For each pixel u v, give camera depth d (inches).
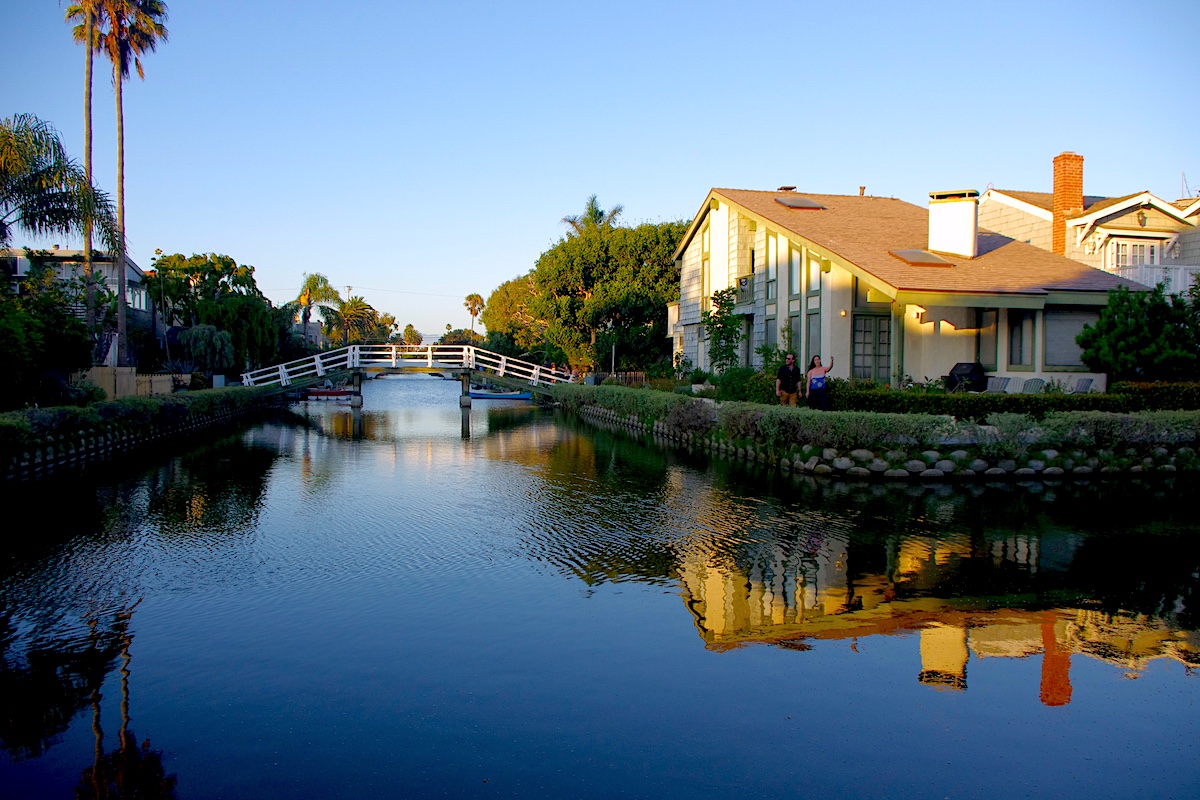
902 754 187.8
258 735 196.1
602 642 255.0
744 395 856.3
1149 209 970.1
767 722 202.8
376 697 216.4
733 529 412.5
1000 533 394.6
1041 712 207.9
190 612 284.4
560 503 497.4
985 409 619.8
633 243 1813.5
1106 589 302.2
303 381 1540.4
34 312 852.6
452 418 1331.2
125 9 1177.4
